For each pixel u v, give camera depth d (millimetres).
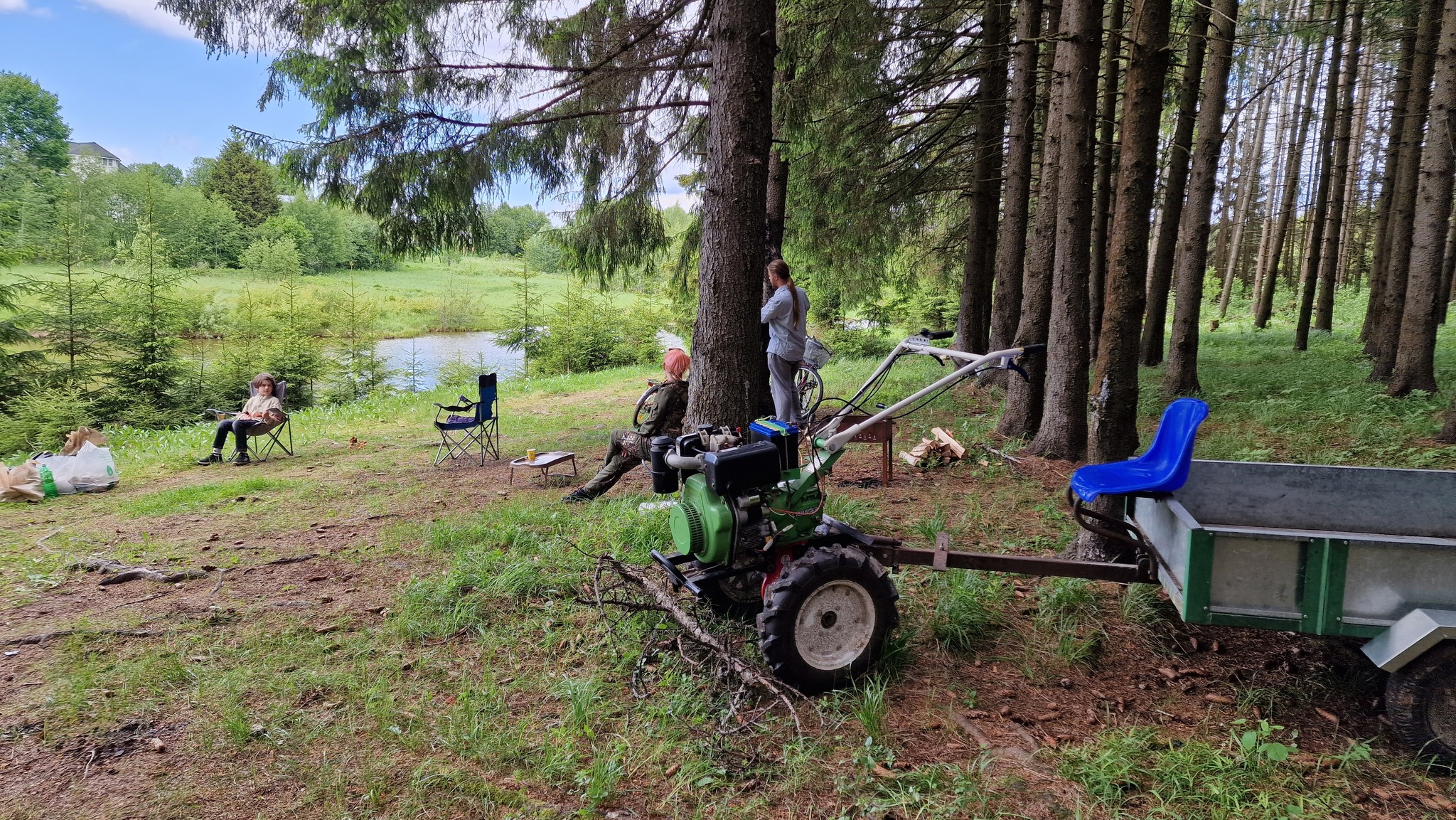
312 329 18578
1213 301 33531
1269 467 3562
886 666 3408
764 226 5684
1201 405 3273
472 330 35812
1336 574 2707
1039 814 2533
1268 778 2672
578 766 2777
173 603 4312
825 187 11430
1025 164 10219
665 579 4328
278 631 3924
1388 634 2684
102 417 13195
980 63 10273
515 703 3209
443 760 2820
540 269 42250
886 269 16422
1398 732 2768
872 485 6574
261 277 42031
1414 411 8289
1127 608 3824
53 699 3225
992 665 3525
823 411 8203
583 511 5805
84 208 39750
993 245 12391
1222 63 10164
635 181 8953
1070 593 3941
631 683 3342
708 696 3180
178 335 15719
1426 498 3439
